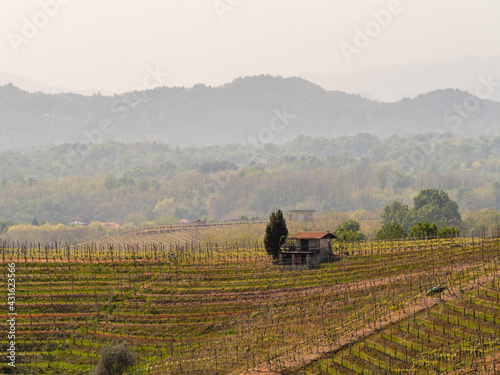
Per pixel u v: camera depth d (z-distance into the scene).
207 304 163.25
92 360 140.38
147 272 186.38
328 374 111.00
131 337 150.12
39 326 154.88
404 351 114.25
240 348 134.00
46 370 136.75
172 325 154.50
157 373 126.44
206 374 121.62
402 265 178.00
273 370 115.44
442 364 107.06
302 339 132.25
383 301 145.25
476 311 124.06
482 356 106.75
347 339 123.31
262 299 163.75
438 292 139.62
